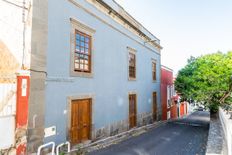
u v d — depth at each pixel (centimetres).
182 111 3831
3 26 616
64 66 834
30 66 666
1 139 580
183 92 1959
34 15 693
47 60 751
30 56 669
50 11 774
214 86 1551
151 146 986
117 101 1271
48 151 728
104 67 1132
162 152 880
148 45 1888
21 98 636
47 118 739
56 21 801
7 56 617
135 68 1573
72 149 834
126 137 1207
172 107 2825
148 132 1405
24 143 633
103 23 1138
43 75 715
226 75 1499
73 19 883
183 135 1294
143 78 1734
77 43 934
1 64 602
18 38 646
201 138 1196
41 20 718
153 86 1991
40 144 686
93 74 1023
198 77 1641
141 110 1658
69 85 857
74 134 889
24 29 662
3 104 596
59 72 805
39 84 697
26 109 645
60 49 816
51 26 776
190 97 1853
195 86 1703
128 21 1420
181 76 1964
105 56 1147
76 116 910
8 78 614
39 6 713
